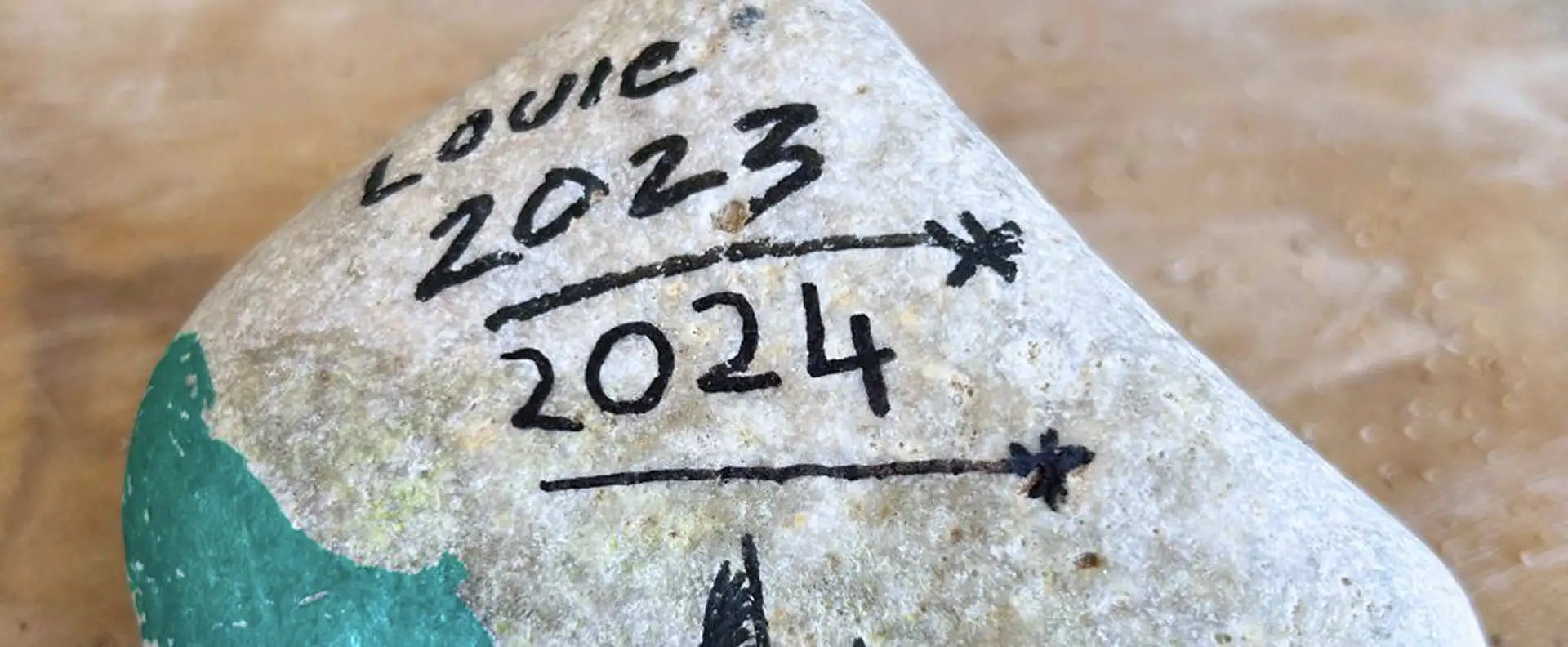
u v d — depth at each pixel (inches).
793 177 4.5
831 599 4.1
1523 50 7.2
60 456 6.4
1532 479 6.2
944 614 4.1
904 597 4.1
